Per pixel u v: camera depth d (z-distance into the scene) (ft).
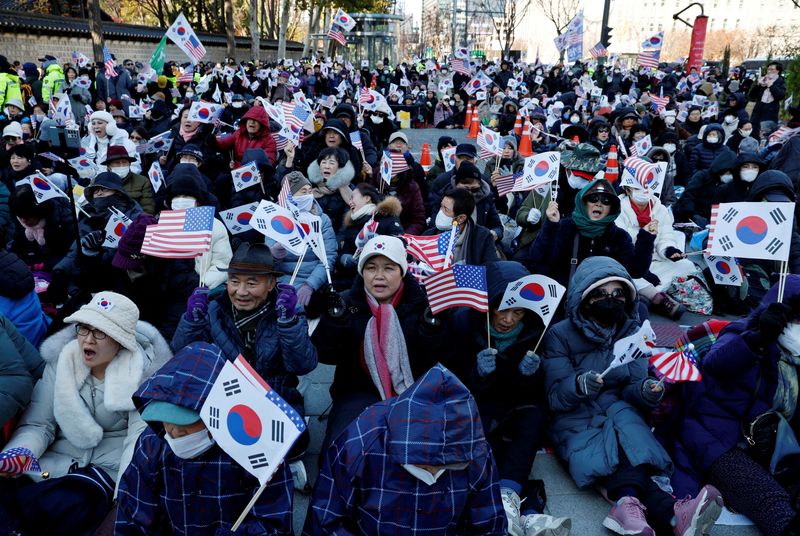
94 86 59.47
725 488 12.11
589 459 12.51
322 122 40.98
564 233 16.78
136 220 15.40
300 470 12.57
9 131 29.22
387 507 8.34
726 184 26.55
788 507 11.30
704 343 13.64
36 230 19.85
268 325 12.11
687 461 12.80
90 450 11.89
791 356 12.55
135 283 15.42
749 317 13.05
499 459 12.84
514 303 12.87
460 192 17.53
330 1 159.02
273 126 37.37
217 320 12.24
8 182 27.35
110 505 11.21
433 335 12.53
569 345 13.50
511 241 23.41
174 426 8.27
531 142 39.42
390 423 8.00
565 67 122.52
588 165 22.15
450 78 88.17
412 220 24.22
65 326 13.04
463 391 8.00
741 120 46.14
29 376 11.48
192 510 8.73
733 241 13.94
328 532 8.69
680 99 77.15
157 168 22.81
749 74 109.29
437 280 12.72
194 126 28.58
